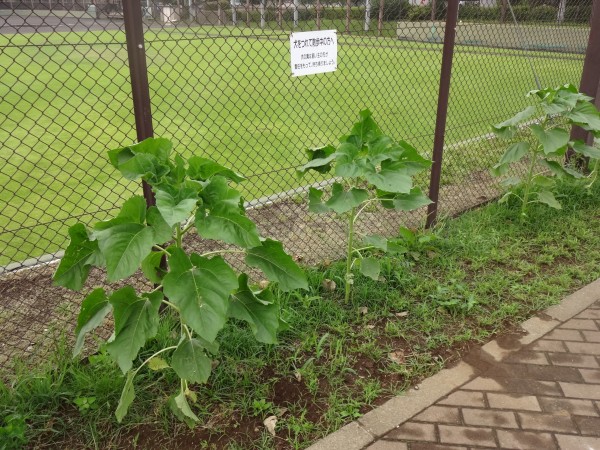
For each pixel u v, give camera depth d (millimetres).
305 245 4258
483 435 2479
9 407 2512
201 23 3438
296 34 3455
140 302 2273
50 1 2699
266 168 5824
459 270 3828
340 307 3418
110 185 5293
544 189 4879
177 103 8672
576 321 3357
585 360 3000
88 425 2502
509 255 4109
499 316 3375
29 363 2811
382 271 3709
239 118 7793
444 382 2828
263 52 12789
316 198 3367
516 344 3143
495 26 5535
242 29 3676
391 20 4344
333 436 2465
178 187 2266
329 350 3049
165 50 12344
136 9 2746
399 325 3281
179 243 2430
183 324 2514
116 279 2014
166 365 2555
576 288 3725
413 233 4230
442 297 3514
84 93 9617
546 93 4336
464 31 5727
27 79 10398
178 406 2311
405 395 2730
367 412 2619
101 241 2061
